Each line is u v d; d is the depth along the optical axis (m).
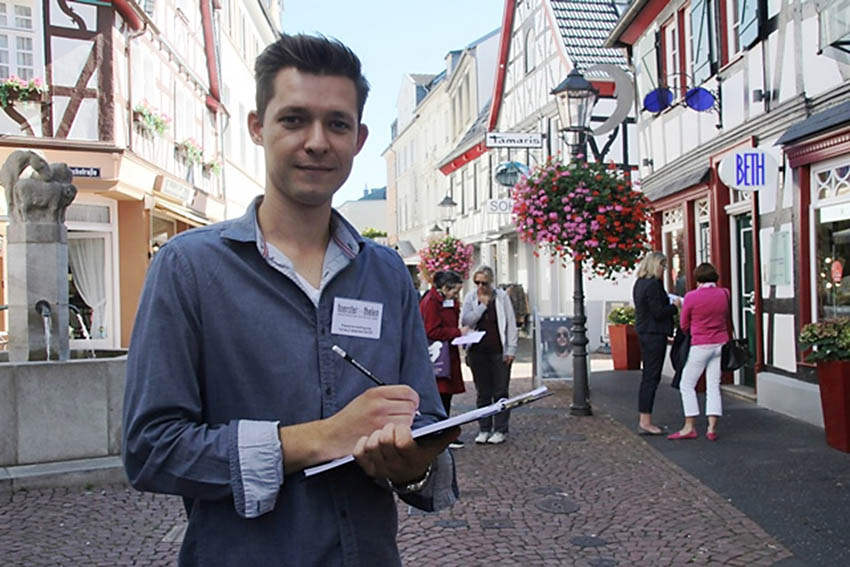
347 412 1.45
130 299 15.18
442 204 22.42
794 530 4.95
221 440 1.42
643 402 8.16
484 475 6.66
